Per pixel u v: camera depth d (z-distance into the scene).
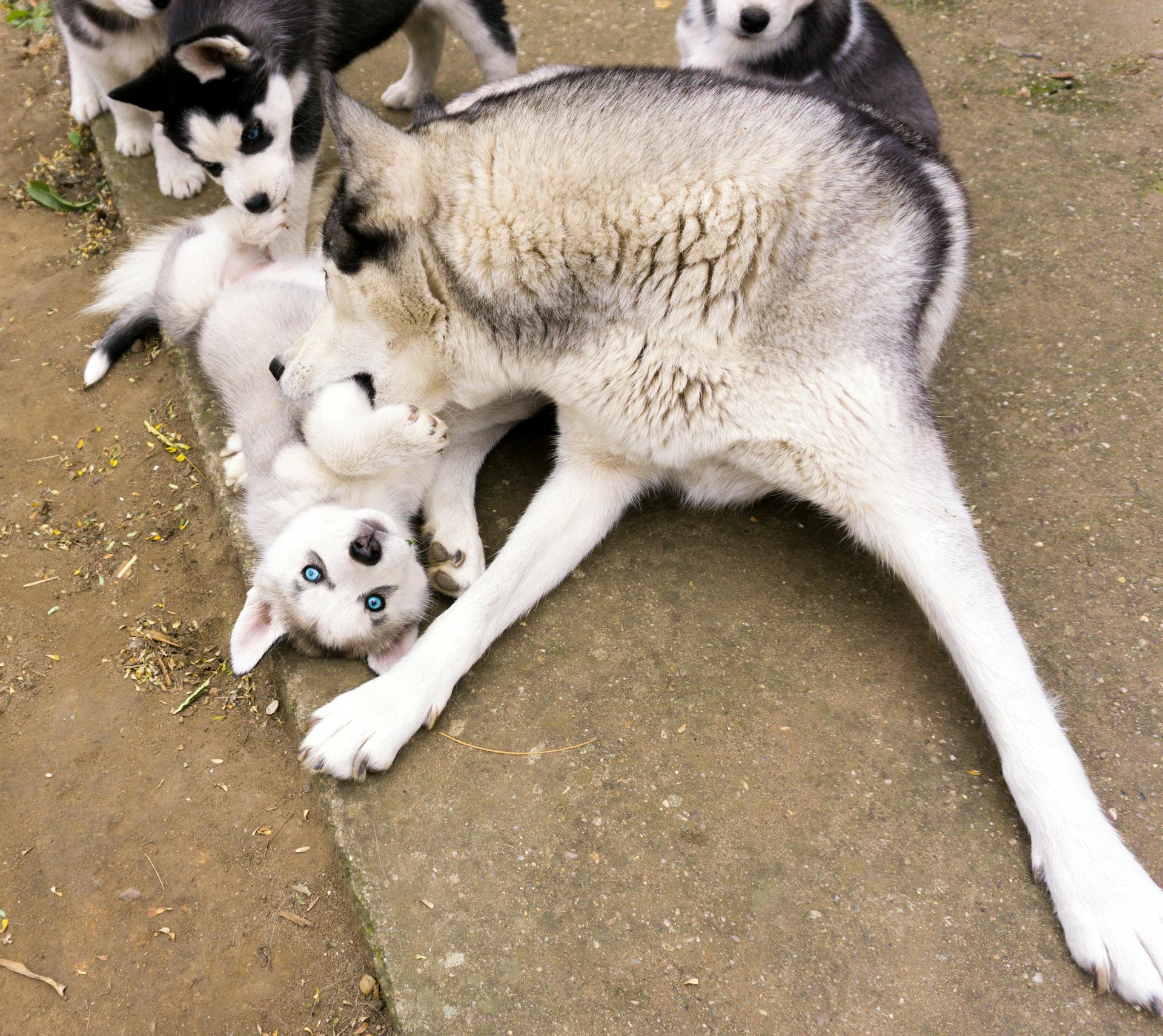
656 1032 0.80
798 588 0.97
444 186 0.89
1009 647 0.86
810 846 0.85
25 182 1.33
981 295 1.14
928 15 1.48
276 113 1.07
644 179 0.88
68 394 1.14
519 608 0.94
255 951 0.86
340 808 0.87
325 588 0.94
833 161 0.89
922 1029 0.79
